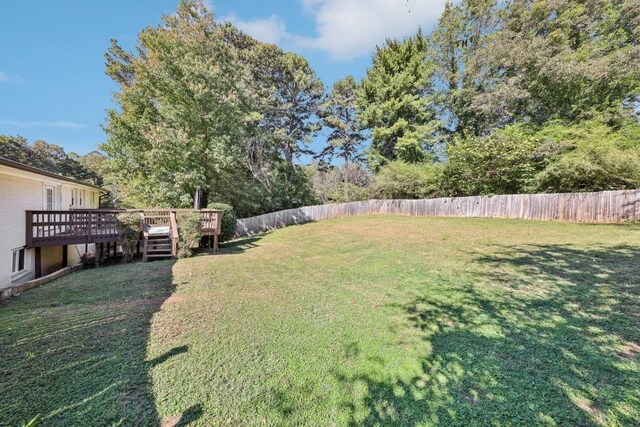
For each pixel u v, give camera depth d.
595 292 3.87
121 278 6.25
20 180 7.30
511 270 5.12
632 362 2.50
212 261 7.95
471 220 11.64
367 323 3.68
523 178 12.50
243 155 18.89
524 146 12.20
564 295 3.89
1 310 4.31
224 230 11.46
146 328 3.60
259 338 3.35
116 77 17.05
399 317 3.80
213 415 2.18
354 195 23.64
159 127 13.27
